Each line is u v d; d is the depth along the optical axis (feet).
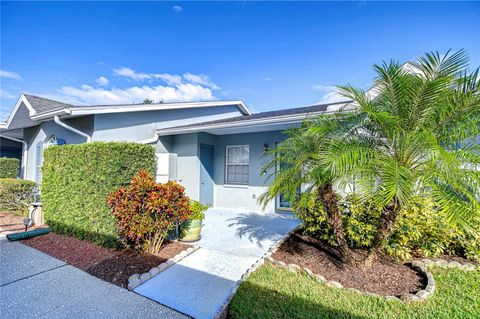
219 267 14.20
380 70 11.25
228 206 32.12
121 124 27.55
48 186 21.15
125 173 17.39
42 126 35.65
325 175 11.72
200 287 12.00
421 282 12.07
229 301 10.68
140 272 13.15
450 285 11.68
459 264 13.58
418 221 14.43
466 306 10.13
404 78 11.00
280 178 13.87
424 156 11.29
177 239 18.24
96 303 10.53
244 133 30.99
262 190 29.25
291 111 30.58
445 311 9.80
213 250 16.75
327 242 17.39
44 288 11.66
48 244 17.40
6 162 35.47
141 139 29.48
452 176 10.09
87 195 17.66
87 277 12.76
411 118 11.66
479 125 11.46
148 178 15.92
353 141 12.12
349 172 10.64
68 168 19.16
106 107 25.48
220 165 33.09
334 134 12.71
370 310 9.86
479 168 10.73
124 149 17.35
